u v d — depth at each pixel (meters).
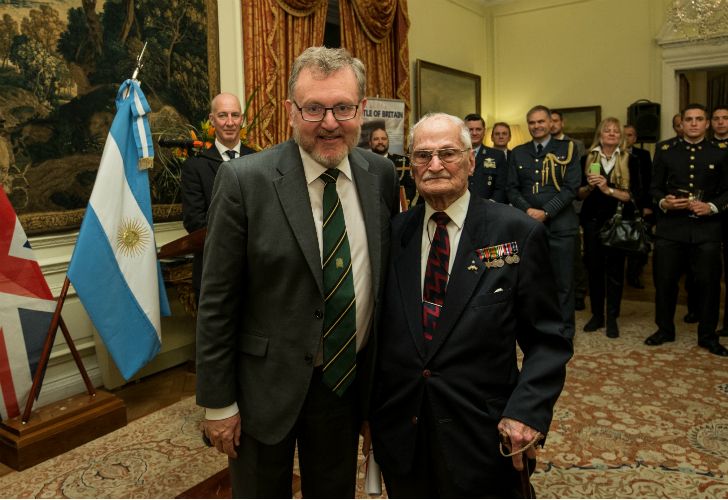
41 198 3.40
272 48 4.92
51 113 3.42
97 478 2.62
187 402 3.55
